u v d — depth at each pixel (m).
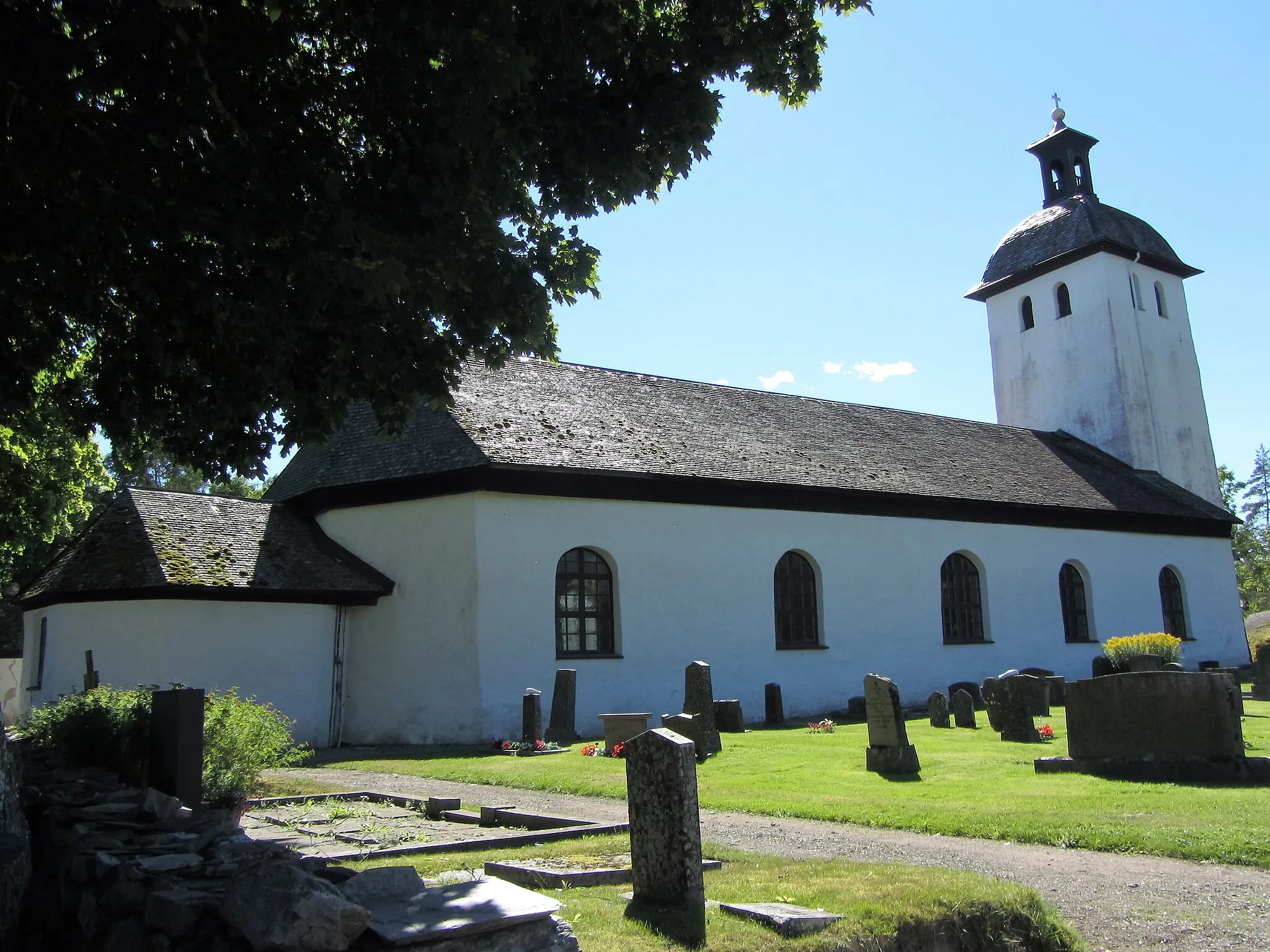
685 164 9.11
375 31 7.40
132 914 5.31
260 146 7.48
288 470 25.12
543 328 9.45
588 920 5.70
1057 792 11.42
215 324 9.06
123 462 10.73
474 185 8.33
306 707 19.67
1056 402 39.00
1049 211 40.78
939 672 26.47
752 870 7.45
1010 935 6.14
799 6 9.29
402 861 8.14
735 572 23.22
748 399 29.11
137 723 10.22
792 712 23.53
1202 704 12.03
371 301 7.39
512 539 20.20
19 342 9.20
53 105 7.18
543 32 7.98
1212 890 7.32
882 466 27.67
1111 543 31.78
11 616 36.28
